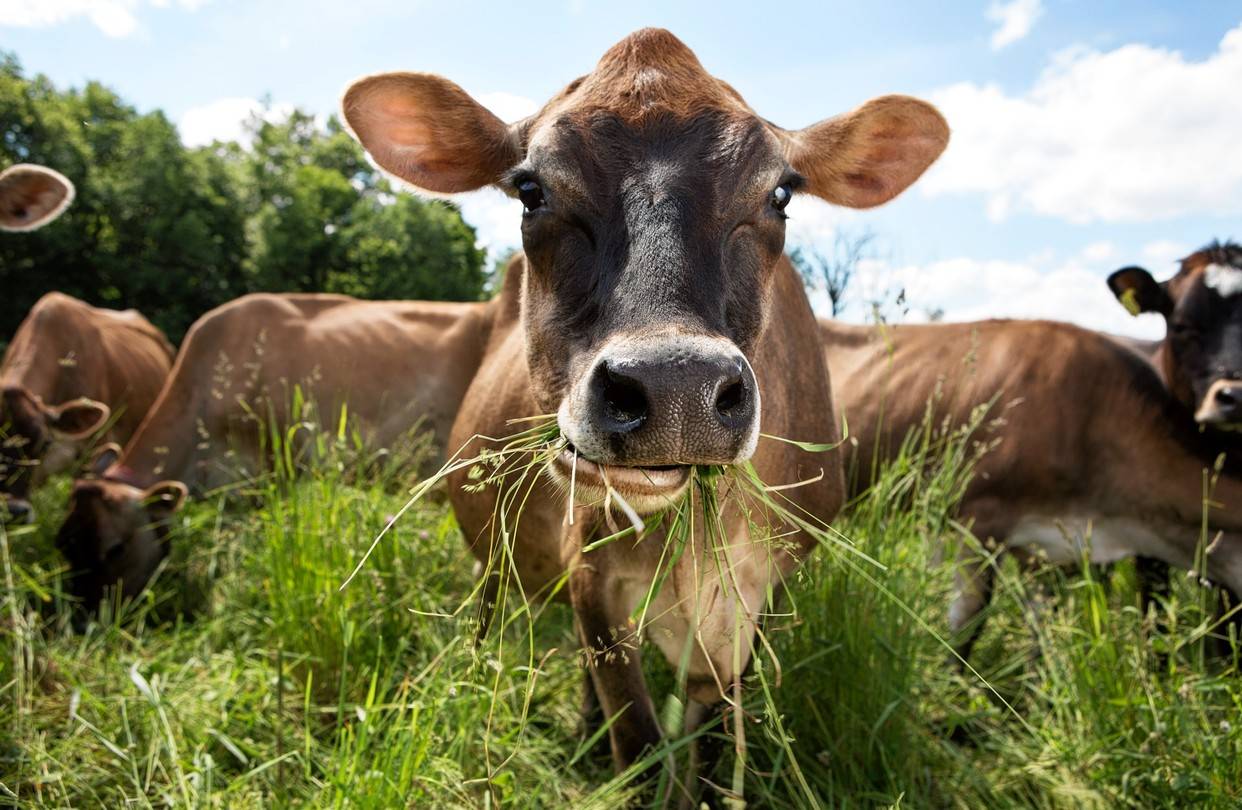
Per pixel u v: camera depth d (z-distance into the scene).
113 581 1.87
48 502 2.34
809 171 0.98
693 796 0.96
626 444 0.60
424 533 1.44
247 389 2.36
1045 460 1.67
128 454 2.25
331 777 0.83
